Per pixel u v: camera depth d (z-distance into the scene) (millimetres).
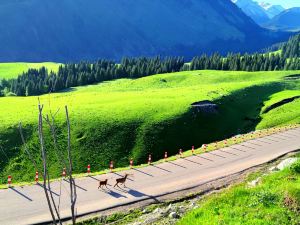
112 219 28172
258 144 56969
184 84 167125
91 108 94125
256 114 109625
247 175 39031
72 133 80062
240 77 175000
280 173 31391
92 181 36594
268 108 110625
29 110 92562
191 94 116062
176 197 32438
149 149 80125
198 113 97688
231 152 50844
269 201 24891
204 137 90750
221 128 97188
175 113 94250
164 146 82250
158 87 159375
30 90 195750
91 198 31734
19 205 29781
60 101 107312
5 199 31047
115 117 88188
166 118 91062
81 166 71375
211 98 111375
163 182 36594
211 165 43469
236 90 127438
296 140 60688
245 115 110250
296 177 29844
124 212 29172
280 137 63625
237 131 98250
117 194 32844
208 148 54812
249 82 146250
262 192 25906
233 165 43500
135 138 82250
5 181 65000
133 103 100000
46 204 30125
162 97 111375
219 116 101250
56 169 68000
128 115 90188
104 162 73562
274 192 25953
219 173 39938
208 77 175750
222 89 127312
